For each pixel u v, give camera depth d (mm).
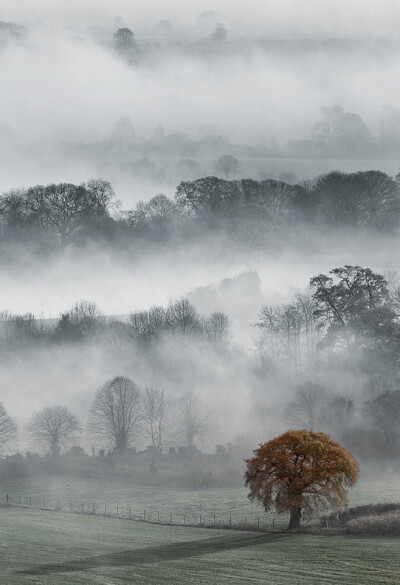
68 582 175375
